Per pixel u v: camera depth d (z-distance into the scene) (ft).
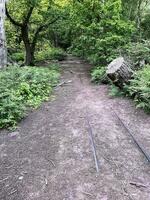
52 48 35.73
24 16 22.13
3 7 16.62
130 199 5.64
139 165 6.86
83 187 6.12
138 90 11.14
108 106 11.25
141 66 13.89
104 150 7.65
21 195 6.02
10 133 9.29
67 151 7.73
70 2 21.99
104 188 6.04
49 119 10.25
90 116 10.23
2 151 8.09
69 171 6.76
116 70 12.05
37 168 7.02
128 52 16.14
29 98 12.37
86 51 21.03
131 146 7.84
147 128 9.01
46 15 23.82
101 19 19.67
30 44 24.71
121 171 6.63
